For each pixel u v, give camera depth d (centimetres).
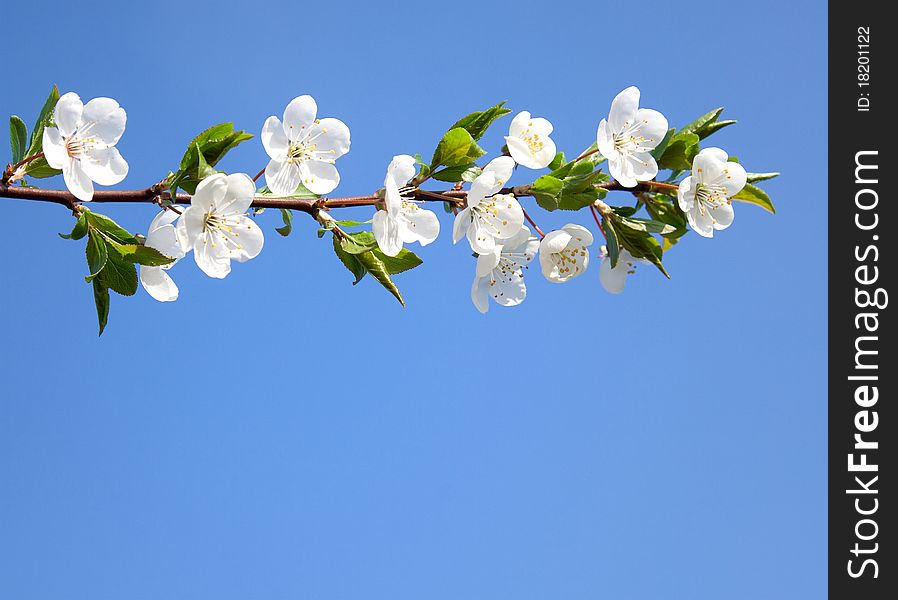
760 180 105
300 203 101
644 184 105
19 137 100
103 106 100
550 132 103
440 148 102
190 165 100
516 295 106
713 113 105
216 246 100
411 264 102
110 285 100
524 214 104
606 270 107
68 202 100
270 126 101
